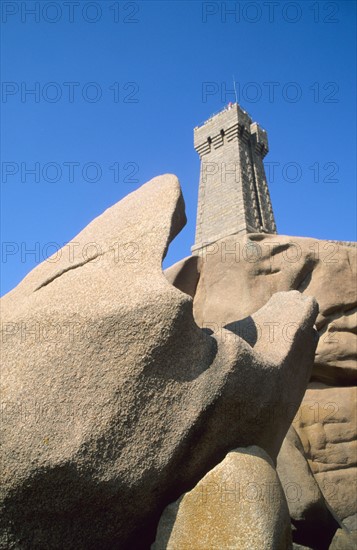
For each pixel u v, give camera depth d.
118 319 3.17
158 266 3.46
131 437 3.03
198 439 3.29
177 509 3.12
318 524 5.39
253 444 3.65
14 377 3.11
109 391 3.04
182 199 3.97
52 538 2.95
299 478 5.53
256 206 26.75
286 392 3.94
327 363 7.37
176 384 3.23
